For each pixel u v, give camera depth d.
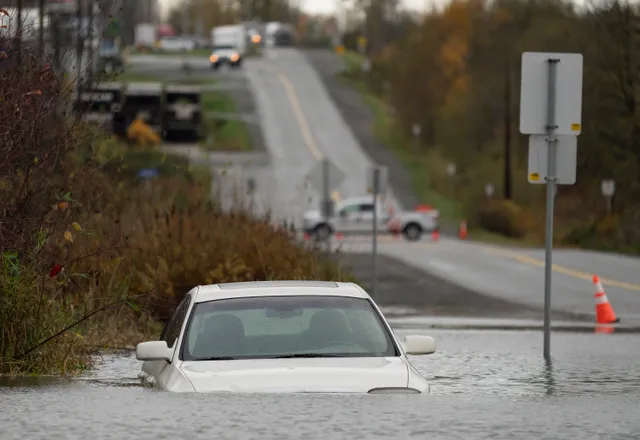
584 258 147.75
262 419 26.06
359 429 25.16
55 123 44.34
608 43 183.25
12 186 42.31
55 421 26.80
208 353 29.89
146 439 24.22
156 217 65.75
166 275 60.16
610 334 64.31
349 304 31.23
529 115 51.88
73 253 51.94
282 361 29.41
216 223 68.31
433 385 38.44
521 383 39.25
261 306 31.05
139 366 42.91
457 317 76.94
